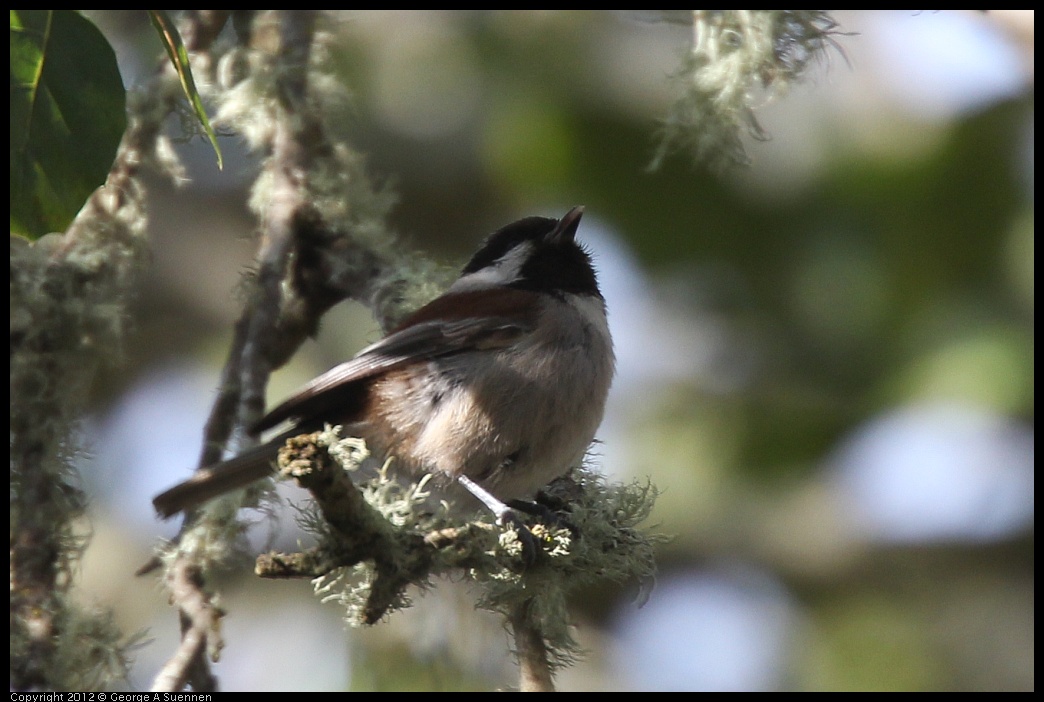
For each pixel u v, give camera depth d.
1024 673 12.26
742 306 13.62
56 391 7.58
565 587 6.66
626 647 12.46
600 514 6.88
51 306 7.65
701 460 12.93
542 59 13.02
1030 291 12.08
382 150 13.57
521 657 6.52
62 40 5.95
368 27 13.12
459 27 13.06
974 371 11.92
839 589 12.99
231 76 8.83
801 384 13.02
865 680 12.50
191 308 14.03
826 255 13.11
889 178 12.70
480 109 13.23
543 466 7.98
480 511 8.15
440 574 6.23
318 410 8.06
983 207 12.51
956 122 12.50
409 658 9.82
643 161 13.15
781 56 7.91
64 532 7.21
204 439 7.66
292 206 8.43
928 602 12.91
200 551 6.89
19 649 6.47
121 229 8.16
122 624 11.76
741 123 8.02
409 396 7.91
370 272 8.46
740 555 12.90
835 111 12.71
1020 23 9.80
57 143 6.04
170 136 9.17
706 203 13.26
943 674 12.52
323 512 5.57
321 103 8.87
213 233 14.47
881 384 12.50
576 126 13.12
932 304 12.55
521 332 7.96
